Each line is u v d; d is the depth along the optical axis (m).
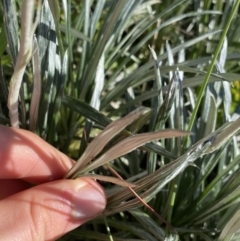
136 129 0.12
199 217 0.14
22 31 0.07
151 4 0.21
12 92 0.09
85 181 0.12
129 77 0.17
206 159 0.15
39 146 0.12
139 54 0.22
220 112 0.18
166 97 0.12
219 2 0.21
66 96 0.14
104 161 0.11
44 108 0.14
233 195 0.13
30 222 0.11
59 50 0.15
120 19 0.17
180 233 0.15
